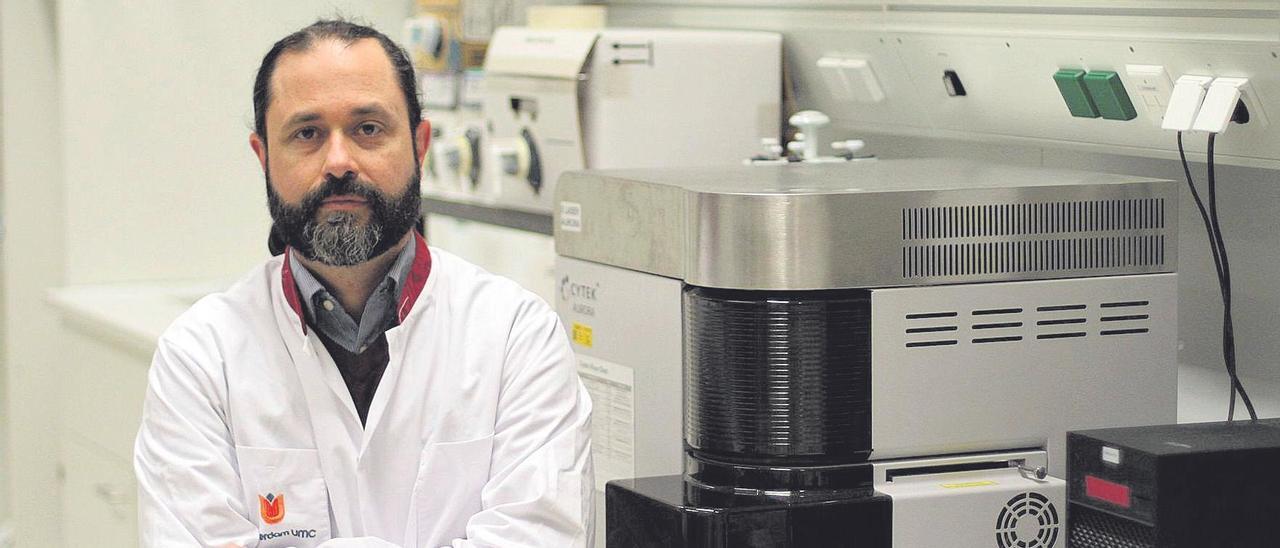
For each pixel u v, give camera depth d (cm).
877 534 154
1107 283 167
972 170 189
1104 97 198
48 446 369
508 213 280
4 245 362
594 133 256
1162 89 189
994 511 158
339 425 166
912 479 161
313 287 165
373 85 158
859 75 245
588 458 170
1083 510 148
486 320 172
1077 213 165
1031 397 164
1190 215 204
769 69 265
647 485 160
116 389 298
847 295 156
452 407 168
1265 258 192
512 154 273
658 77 257
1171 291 170
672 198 167
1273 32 170
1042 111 213
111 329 293
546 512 160
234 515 160
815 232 154
